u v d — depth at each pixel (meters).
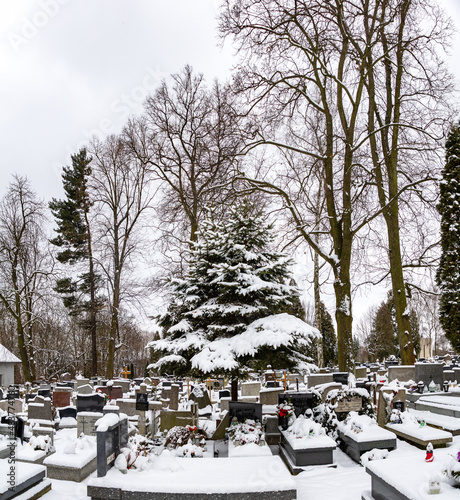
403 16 20.17
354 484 8.16
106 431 7.89
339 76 19.92
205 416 15.85
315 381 17.53
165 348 13.02
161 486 7.29
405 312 22.08
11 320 40.66
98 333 48.47
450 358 41.56
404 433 10.63
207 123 26.97
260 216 14.81
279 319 12.55
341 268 17.81
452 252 18.78
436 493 5.72
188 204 28.58
